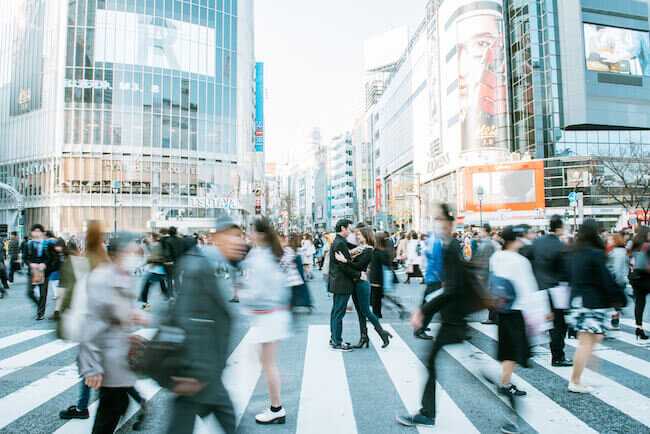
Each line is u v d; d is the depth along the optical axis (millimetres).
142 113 41469
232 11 47156
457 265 3824
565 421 3893
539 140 44156
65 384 5016
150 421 3945
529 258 6602
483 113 44438
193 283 2629
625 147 43000
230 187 45812
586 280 4594
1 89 46188
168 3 42875
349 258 6418
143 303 10477
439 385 4926
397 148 74438
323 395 4609
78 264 3744
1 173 45000
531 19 45375
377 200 71312
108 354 3072
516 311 4082
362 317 6730
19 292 13664
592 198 40125
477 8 44938
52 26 40875
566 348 6602
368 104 103562
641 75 46844
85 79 40094
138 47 41500
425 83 58219
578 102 44125
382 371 5469
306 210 167000
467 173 44500
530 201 42000
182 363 2508
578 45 44625
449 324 3838
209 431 3650
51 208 39438
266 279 3809
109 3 40719
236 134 46656
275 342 3869
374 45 106438
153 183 41531
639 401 4387
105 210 39906
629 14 47188
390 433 3666
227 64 46500
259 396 4590
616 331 7812
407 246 15477
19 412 4168
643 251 6938
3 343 7031
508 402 3801
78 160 39656
